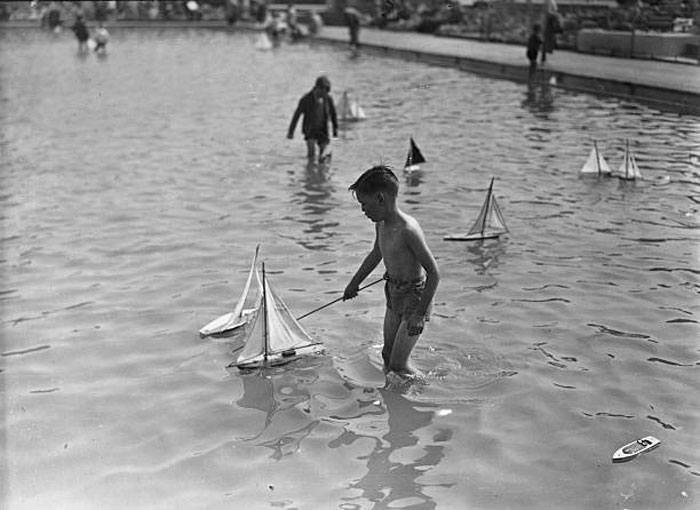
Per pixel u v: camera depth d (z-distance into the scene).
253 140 17.39
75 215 11.59
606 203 11.51
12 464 5.23
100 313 7.88
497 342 7.01
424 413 5.85
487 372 6.46
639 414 5.78
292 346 6.83
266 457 5.33
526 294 8.14
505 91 23.97
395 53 35.09
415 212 11.34
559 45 30.77
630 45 26.38
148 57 37.97
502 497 4.84
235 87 26.84
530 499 4.81
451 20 42.22
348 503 4.80
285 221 11.02
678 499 4.79
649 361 6.61
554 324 7.37
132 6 55.50
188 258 9.52
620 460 5.19
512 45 35.66
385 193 6.09
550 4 26.56
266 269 9.06
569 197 11.90
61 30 50.91
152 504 4.81
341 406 5.98
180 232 10.61
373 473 5.11
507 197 12.02
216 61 35.62
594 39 28.72
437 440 5.49
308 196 12.40
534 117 19.14
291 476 5.10
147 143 17.36
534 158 14.64
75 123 20.31
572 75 23.06
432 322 7.45
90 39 45.62
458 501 4.81
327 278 8.74
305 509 4.74
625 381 6.27
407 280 6.24
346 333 7.25
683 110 17.66
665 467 5.11
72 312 7.91
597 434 5.52
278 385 6.33
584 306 7.79
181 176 14.05
